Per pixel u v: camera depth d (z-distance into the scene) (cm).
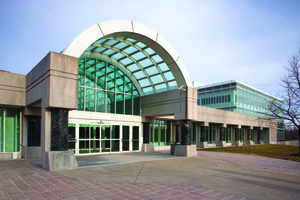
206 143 2856
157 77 1997
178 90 1752
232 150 2492
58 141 1027
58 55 1040
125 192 673
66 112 1068
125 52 1836
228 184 810
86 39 1177
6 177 844
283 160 1711
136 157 1533
